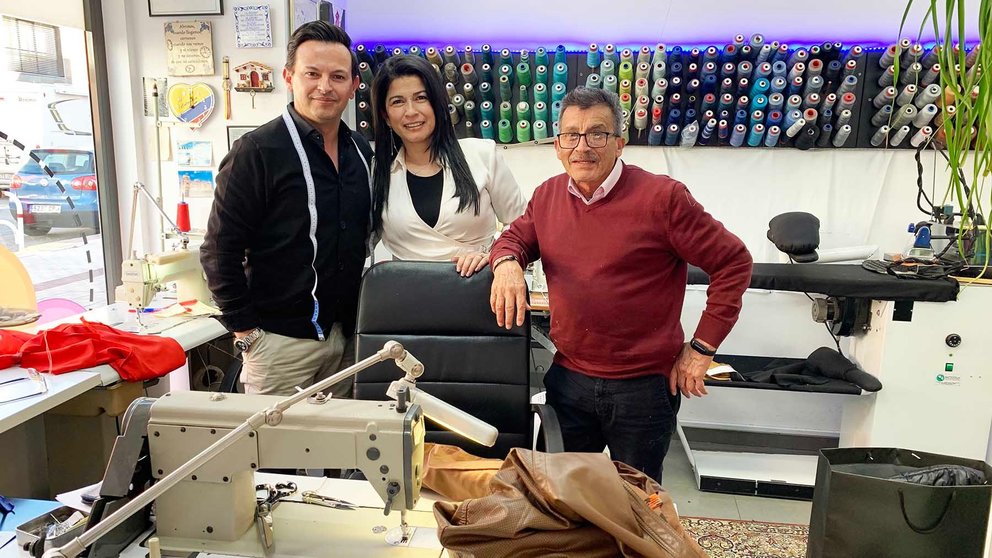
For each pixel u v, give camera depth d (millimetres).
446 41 3135
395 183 1989
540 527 1011
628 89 2760
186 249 2527
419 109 1859
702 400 3232
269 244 1831
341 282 1920
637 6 2973
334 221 1857
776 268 2580
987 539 1854
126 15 2771
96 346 2016
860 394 2523
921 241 2549
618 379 1673
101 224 2934
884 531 1898
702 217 1570
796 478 2725
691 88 2777
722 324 1605
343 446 1079
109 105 2869
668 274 1644
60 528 1130
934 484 1904
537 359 3314
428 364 1690
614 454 1779
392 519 1206
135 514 1139
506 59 2842
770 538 2402
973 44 2711
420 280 1704
